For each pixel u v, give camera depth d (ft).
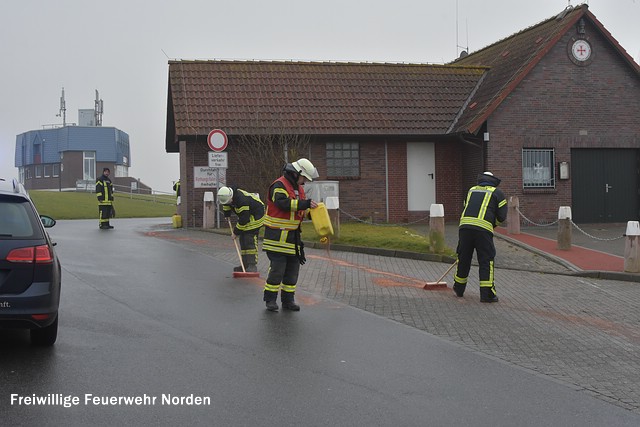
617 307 35.14
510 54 82.38
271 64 81.92
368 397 20.33
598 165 76.43
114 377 21.48
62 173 248.32
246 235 40.88
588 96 75.66
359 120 76.59
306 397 20.15
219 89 77.61
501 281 42.55
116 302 32.40
